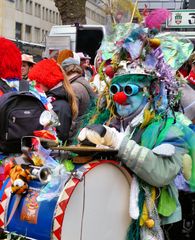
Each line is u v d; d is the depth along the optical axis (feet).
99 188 9.36
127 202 9.84
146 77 10.25
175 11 29.84
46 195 8.89
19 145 11.25
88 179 9.17
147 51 10.39
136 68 10.30
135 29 10.53
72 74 16.93
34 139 9.53
